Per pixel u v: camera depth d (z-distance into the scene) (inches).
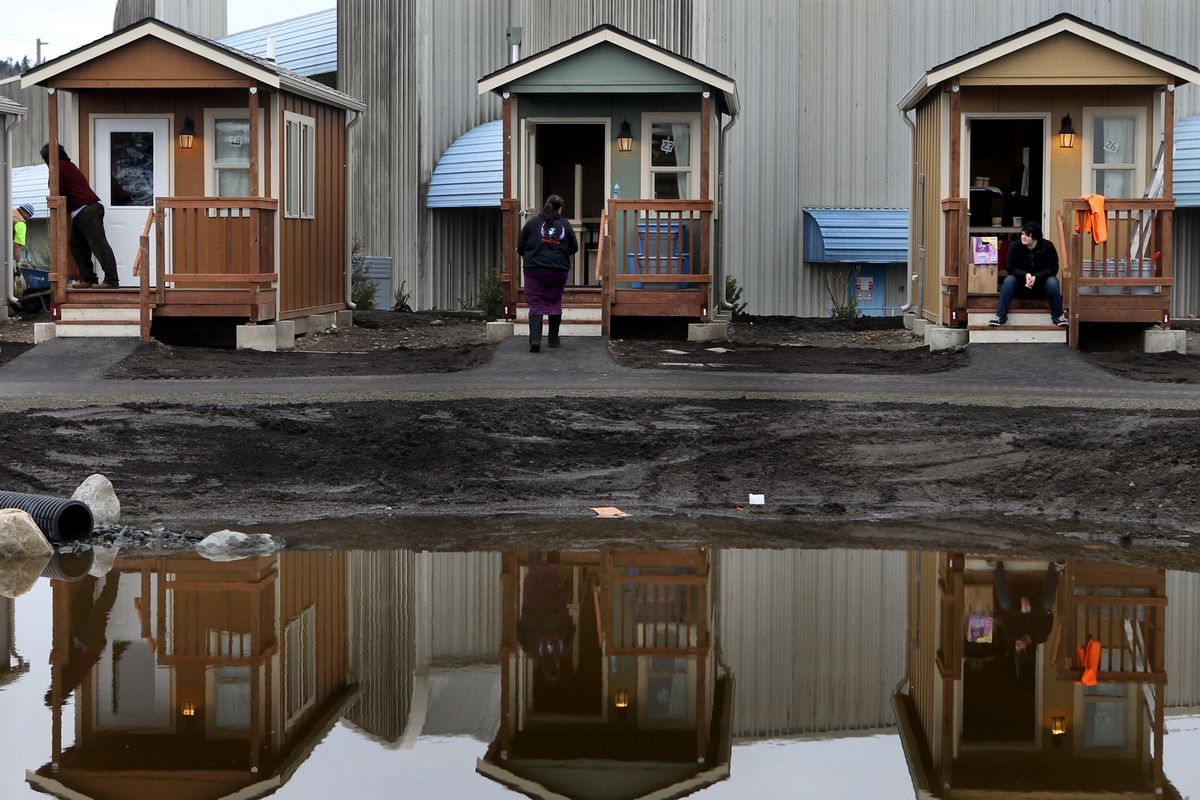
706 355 692.1
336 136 868.6
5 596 356.8
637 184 768.3
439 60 1109.7
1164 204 687.1
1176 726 265.7
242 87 727.1
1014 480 471.8
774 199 1038.4
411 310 1073.5
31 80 724.7
